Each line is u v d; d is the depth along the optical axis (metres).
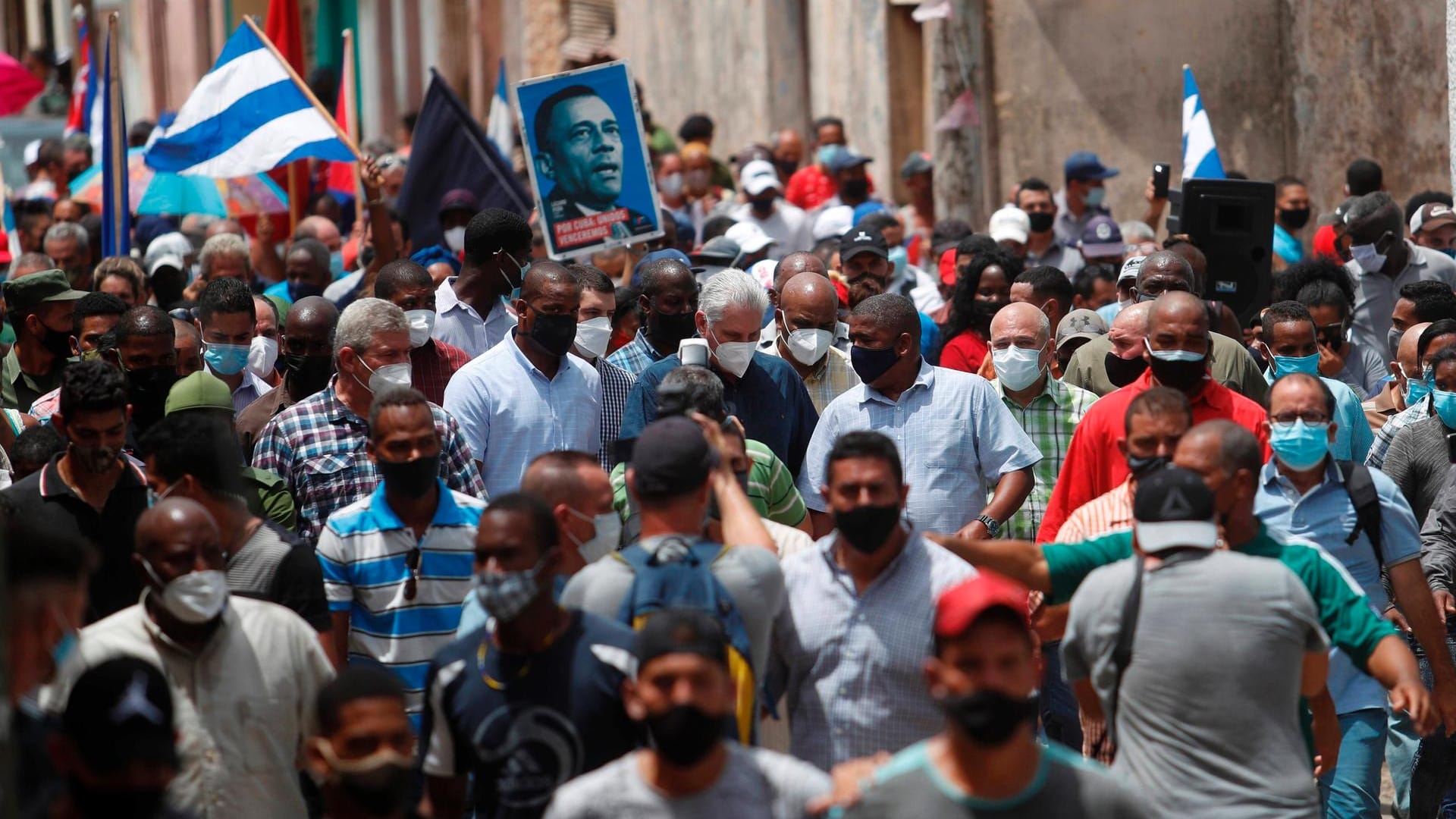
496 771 16.59
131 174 51.44
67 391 21.23
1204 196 34.31
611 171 33.12
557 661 16.64
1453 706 22.61
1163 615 17.59
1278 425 22.14
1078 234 47.44
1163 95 51.91
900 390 25.66
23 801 14.17
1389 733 25.86
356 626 21.77
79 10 107.69
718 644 14.62
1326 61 47.84
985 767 14.16
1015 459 25.42
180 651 18.28
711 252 37.44
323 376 28.69
